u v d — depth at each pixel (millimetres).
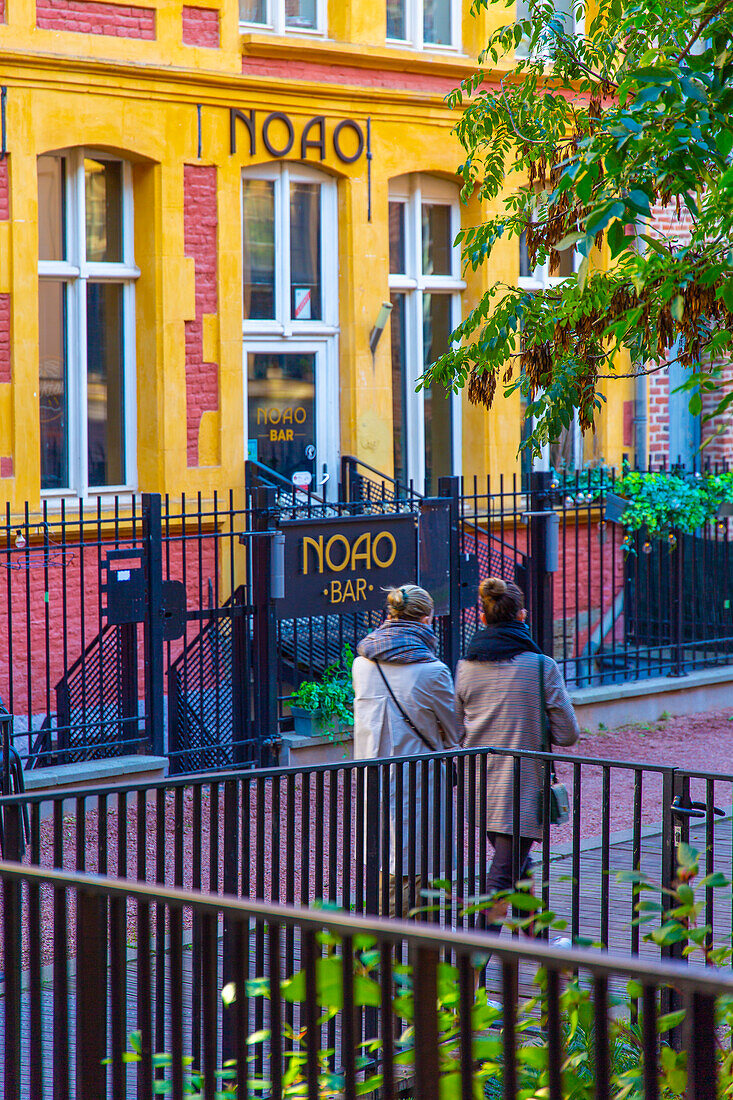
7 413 11586
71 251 12234
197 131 12609
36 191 11633
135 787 4852
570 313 6543
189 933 6586
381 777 6152
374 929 2479
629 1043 3850
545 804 5672
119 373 12719
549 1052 2498
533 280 15414
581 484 14773
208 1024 3475
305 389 13945
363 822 5711
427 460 15031
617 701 12750
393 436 14750
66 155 12188
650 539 13656
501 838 6852
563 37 7555
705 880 3619
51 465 12305
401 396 14789
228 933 3662
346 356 13984
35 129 11594
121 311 12688
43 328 12203
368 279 13945
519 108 7484
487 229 7332
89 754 9641
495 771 6887
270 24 13281
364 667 6918
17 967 3268
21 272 11602
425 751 6867
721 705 13703
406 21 14172
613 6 7223
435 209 14867
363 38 13617
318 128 13422
